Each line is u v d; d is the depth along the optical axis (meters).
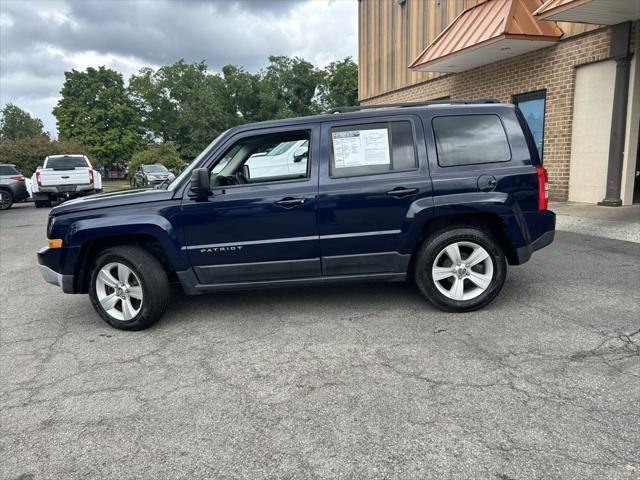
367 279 4.49
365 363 3.56
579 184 10.00
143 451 2.66
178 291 5.62
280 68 66.75
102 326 4.68
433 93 14.44
